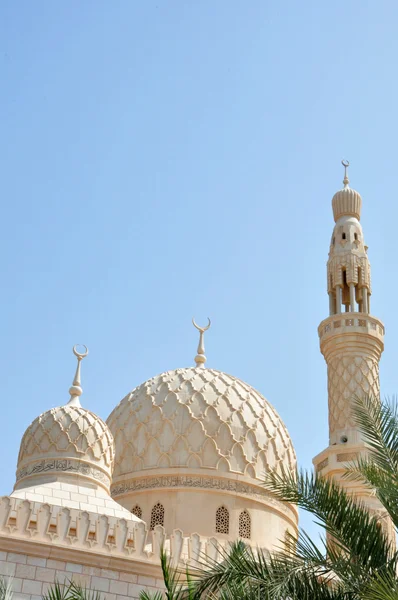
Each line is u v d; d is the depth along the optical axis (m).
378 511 41.50
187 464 43.19
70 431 40.00
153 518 42.34
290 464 45.91
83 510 34.88
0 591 26.11
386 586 18.42
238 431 44.41
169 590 21.09
